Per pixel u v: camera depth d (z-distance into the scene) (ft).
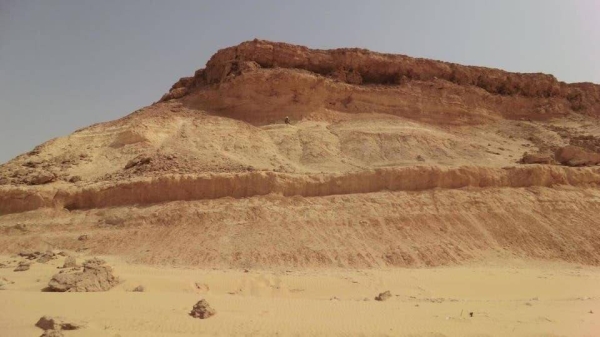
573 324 46.80
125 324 45.34
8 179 128.16
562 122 190.49
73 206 118.01
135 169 128.26
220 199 112.57
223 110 168.25
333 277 77.00
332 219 104.58
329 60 180.34
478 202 110.52
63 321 43.65
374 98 172.65
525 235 101.55
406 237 99.04
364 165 134.92
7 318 47.29
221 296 60.23
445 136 159.84
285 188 114.42
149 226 105.40
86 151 147.84
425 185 116.16
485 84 194.80
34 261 88.22
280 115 164.04
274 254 91.50
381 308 54.54
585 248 98.27
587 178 121.70
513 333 43.09
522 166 121.60
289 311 52.03
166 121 158.71
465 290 73.15
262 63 176.96
